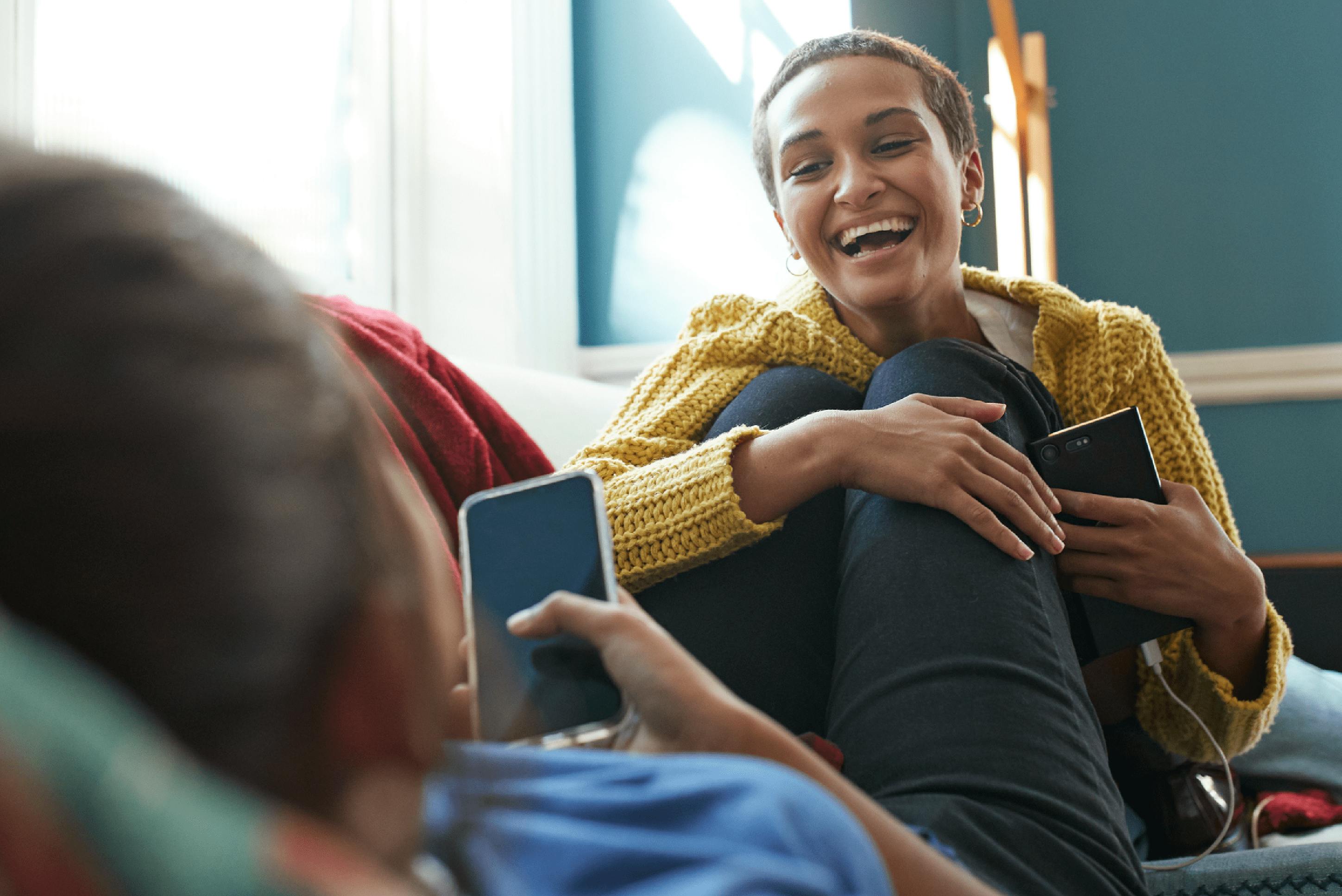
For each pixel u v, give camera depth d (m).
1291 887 0.76
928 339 1.19
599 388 1.70
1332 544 2.13
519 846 0.28
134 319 0.19
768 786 0.28
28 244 0.19
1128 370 1.15
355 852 0.21
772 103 1.18
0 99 1.38
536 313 2.33
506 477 1.14
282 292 0.22
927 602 0.69
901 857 0.40
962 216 1.16
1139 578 0.87
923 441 0.79
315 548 0.20
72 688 0.18
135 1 1.60
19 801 0.17
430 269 2.29
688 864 0.26
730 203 2.42
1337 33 2.15
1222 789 1.09
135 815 0.17
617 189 2.50
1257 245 2.18
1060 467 0.89
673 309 2.46
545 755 0.34
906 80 1.12
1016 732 0.60
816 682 0.82
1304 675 1.39
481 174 2.28
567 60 2.47
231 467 0.19
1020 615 0.68
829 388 1.01
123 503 0.18
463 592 0.49
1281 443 2.16
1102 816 0.58
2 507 0.18
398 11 2.27
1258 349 2.17
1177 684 1.01
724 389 1.09
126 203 0.21
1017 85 1.87
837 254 1.14
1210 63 2.21
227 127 1.77
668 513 0.86
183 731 0.19
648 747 0.44
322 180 2.03
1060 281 2.27
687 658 0.44
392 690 0.22
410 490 0.25
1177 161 2.22
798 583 0.85
